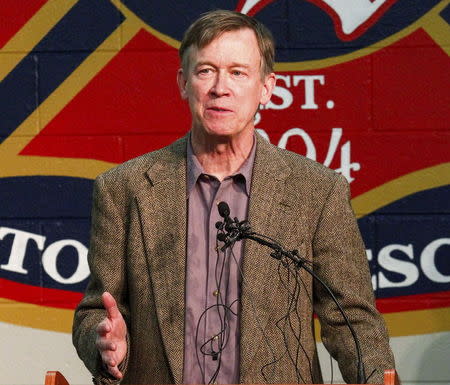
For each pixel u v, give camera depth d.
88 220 10.82
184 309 7.17
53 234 10.82
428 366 10.53
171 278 7.23
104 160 10.82
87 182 10.84
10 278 10.79
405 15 10.68
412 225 10.61
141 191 7.47
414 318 10.56
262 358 7.07
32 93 10.84
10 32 10.86
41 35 10.86
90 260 7.55
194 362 7.12
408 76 10.67
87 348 7.00
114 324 6.45
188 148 7.61
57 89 10.84
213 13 7.35
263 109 10.73
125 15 10.85
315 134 10.70
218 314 7.16
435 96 10.64
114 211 7.50
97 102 10.85
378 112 10.67
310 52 10.73
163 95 10.84
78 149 10.82
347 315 7.23
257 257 7.21
